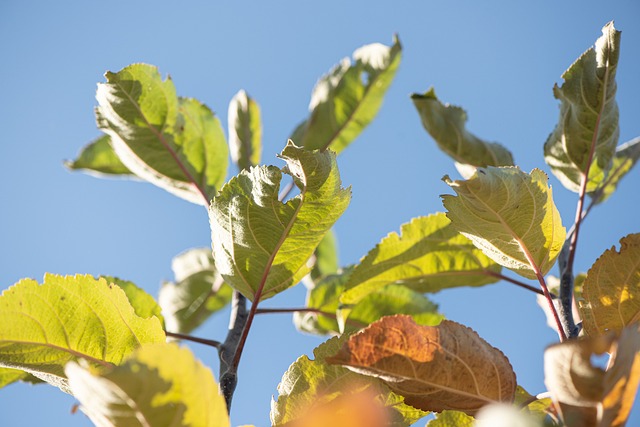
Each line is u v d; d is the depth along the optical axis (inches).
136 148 20.2
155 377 13.4
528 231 16.9
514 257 17.3
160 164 20.4
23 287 16.3
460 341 15.5
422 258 20.4
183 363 13.5
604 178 19.7
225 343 17.9
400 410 16.3
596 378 14.1
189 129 20.4
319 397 16.2
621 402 14.0
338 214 16.9
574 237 18.8
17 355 16.3
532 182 16.5
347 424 16.1
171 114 20.2
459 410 15.8
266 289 17.3
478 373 15.5
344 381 16.2
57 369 16.5
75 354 16.5
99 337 16.5
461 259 20.5
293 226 16.8
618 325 16.4
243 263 17.1
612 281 16.5
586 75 18.8
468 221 16.9
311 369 16.3
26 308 16.3
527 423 13.1
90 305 16.5
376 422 16.1
